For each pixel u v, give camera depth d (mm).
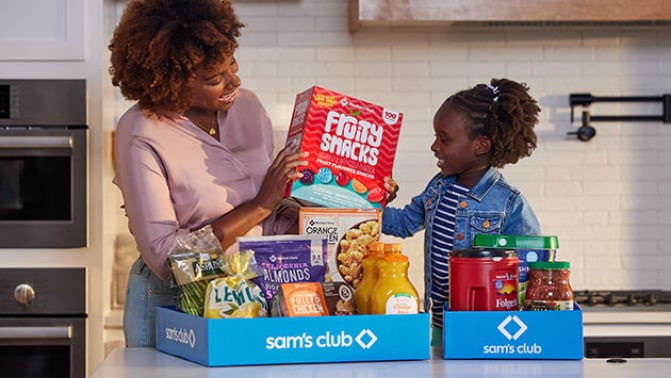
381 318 1670
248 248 1750
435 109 3869
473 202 2213
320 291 1701
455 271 1728
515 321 1696
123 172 2043
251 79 3834
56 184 3219
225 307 1665
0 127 3225
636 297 3580
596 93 3918
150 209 2000
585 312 3297
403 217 2439
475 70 3887
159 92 1999
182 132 2088
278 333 1638
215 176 2119
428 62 3873
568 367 1640
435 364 1652
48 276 3215
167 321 1792
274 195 1997
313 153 1977
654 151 3916
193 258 1742
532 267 1742
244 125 2266
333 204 1984
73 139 3217
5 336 3174
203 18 2020
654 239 3912
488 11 3471
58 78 3244
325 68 3850
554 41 3904
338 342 1657
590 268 3904
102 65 3260
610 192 3912
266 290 1747
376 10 3480
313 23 3846
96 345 3221
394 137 2021
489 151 2225
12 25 3244
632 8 3473
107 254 3350
